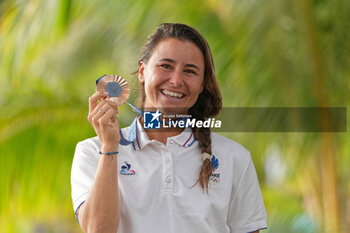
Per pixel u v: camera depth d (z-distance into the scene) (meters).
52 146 13.43
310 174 13.51
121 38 13.48
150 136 5.79
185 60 5.57
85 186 5.55
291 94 12.20
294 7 11.75
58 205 13.85
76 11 12.73
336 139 12.70
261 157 13.34
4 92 13.41
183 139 5.71
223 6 12.05
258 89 12.17
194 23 12.23
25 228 22.08
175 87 5.56
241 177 5.87
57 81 14.86
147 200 5.43
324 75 12.18
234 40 12.02
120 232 5.46
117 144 5.34
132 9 12.49
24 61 13.35
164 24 5.74
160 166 5.54
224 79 12.30
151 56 5.67
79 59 21.86
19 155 13.28
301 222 17.19
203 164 5.57
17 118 13.28
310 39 11.88
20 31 12.89
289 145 12.89
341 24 12.16
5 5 13.09
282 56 11.95
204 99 6.06
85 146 5.75
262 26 11.83
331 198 13.38
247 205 5.89
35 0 12.77
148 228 5.38
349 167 13.93
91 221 5.22
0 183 13.20
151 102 5.72
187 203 5.46
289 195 18.84
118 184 5.52
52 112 13.50
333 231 13.56
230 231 5.95
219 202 5.60
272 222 17.92
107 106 5.36
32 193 13.52
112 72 21.05
